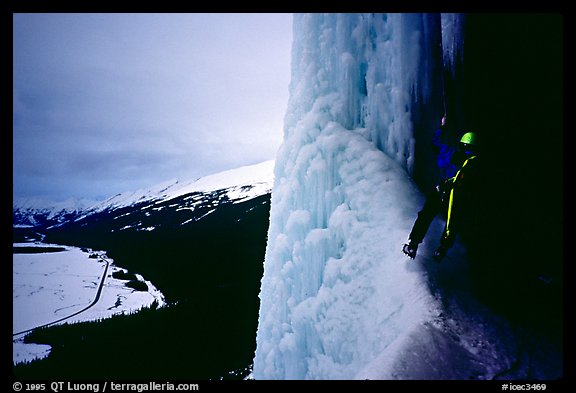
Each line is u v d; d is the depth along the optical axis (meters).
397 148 3.99
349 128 4.50
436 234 3.44
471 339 2.58
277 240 5.23
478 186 2.99
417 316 2.75
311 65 5.01
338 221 4.02
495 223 3.11
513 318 2.77
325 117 4.67
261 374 5.41
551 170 3.48
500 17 3.76
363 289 3.45
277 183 5.80
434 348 2.48
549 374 2.32
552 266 3.20
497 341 2.56
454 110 4.02
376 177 3.84
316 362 3.95
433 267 3.12
